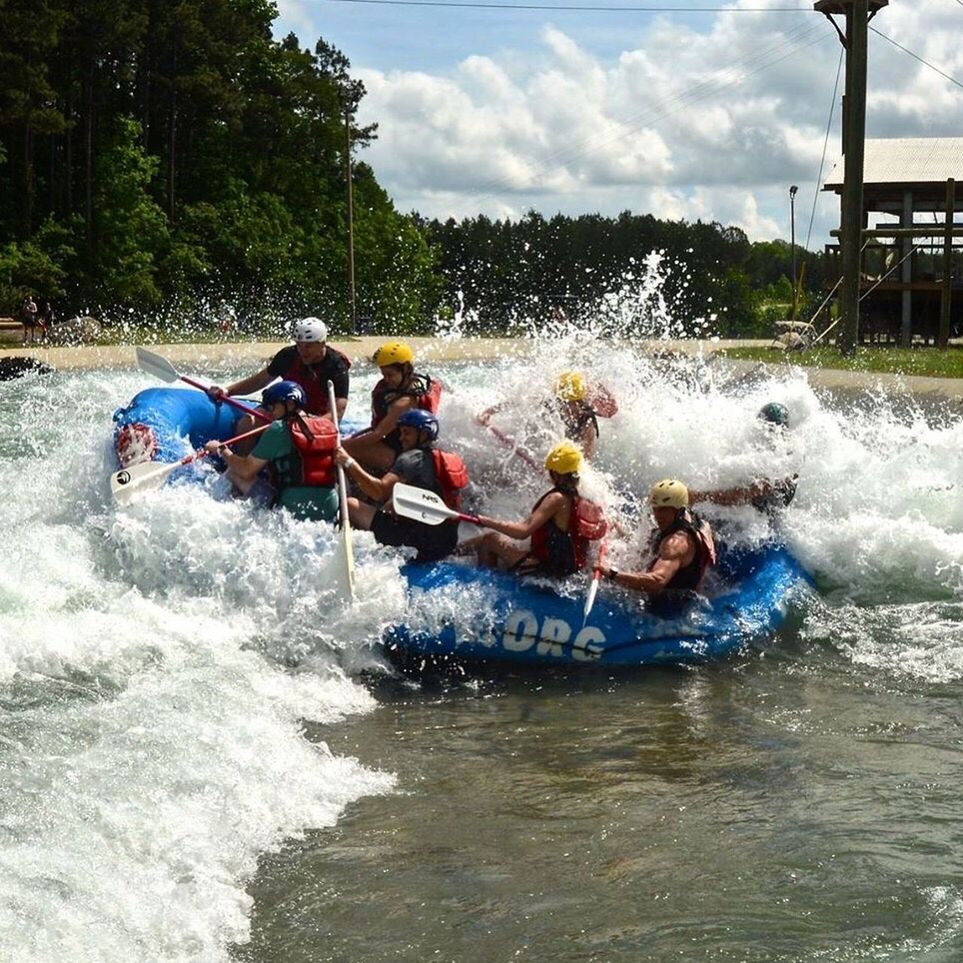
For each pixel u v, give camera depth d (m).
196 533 7.03
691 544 6.90
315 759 5.23
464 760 5.34
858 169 22.97
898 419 15.02
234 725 5.37
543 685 6.37
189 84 51.75
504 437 8.61
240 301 56.53
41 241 48.19
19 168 49.88
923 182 27.41
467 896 4.16
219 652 6.27
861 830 4.68
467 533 7.96
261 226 56.03
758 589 7.45
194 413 8.72
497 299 77.69
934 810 4.86
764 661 6.73
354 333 57.94
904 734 5.68
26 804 4.35
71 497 8.27
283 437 7.25
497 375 10.62
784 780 5.15
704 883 4.27
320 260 60.44
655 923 4.02
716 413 8.37
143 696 5.52
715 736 5.66
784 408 8.28
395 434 8.12
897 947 3.88
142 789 4.61
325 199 62.94
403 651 6.68
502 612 6.74
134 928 3.78
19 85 43.44
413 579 6.88
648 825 4.72
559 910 4.09
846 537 8.12
